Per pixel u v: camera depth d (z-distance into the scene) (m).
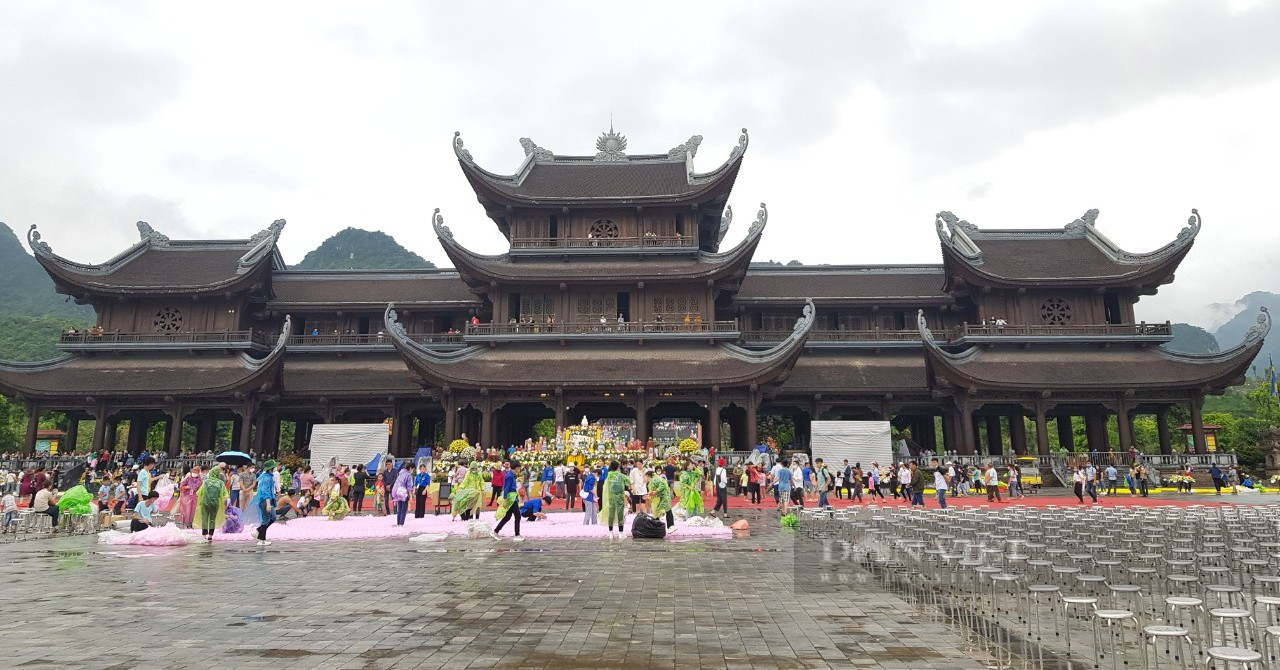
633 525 24.41
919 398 58.75
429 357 51.75
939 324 63.81
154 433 93.75
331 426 43.91
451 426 50.94
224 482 25.97
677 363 52.28
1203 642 10.92
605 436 42.78
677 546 22.00
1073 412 61.78
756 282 66.88
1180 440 89.81
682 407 61.81
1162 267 55.94
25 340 129.88
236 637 10.92
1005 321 58.34
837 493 43.47
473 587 15.11
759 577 16.31
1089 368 54.56
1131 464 49.59
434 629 11.43
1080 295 58.56
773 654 10.02
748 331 64.00
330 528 27.08
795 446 65.69
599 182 62.66
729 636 11.01
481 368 51.97
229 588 15.06
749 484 40.44
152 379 55.44
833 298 63.31
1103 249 61.69
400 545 22.58
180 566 18.25
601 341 54.53
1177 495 45.75
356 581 15.87
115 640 10.74
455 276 68.25
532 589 14.87
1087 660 9.88
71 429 61.00
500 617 12.28
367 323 65.12
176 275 62.38
